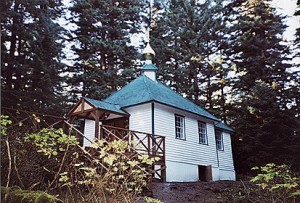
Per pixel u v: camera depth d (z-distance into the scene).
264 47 20.16
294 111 16.34
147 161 4.98
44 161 5.01
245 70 20.61
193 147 13.59
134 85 14.31
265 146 16.31
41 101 13.30
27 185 4.44
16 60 13.12
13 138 4.66
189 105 14.59
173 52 22.25
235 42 21.16
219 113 20.42
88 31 21.78
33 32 12.95
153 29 23.66
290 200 5.41
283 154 15.84
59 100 14.88
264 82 18.00
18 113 5.77
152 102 12.00
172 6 24.33
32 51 13.30
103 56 21.20
